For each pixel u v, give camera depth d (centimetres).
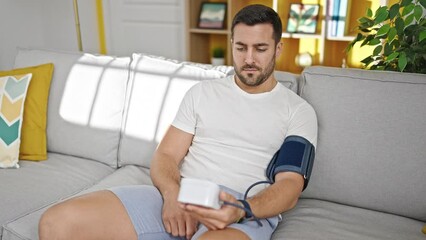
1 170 174
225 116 143
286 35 315
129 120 181
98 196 129
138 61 184
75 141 191
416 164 137
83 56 196
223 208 112
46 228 121
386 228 134
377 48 178
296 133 138
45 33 363
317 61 335
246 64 137
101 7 403
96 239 123
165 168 142
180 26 374
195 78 170
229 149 142
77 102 190
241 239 113
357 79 147
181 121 151
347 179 145
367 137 143
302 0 321
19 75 187
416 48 159
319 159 149
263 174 140
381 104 142
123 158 184
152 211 130
